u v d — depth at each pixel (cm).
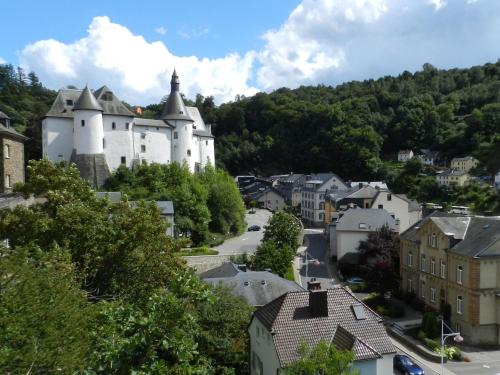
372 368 2366
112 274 2497
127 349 1205
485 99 19288
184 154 8600
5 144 4472
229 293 3275
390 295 5278
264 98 19612
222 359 2880
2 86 15225
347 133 15938
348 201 8400
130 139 7850
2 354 1006
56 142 7462
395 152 17712
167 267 2578
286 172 16700
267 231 6494
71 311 1273
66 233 2428
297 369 1931
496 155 14138
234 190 8525
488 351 3831
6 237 2439
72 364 1101
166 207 6525
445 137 17162
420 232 4759
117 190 7100
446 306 4241
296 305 2617
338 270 6266
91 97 7369
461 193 12462
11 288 1211
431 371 3478
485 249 3878
